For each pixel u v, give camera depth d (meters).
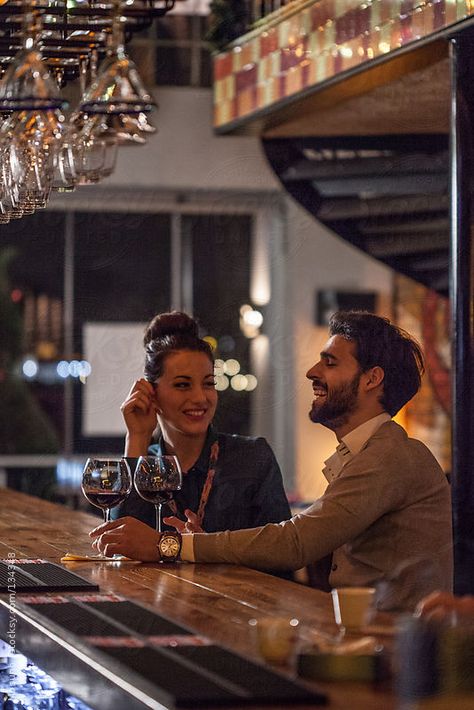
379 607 2.89
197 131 10.75
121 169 10.66
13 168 3.84
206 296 11.21
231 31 8.15
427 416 10.79
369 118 7.86
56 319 11.00
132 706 2.19
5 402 10.88
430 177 8.81
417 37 5.66
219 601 3.04
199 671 2.21
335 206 9.17
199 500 4.51
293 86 7.12
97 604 2.95
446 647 1.99
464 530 5.27
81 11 4.29
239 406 11.23
